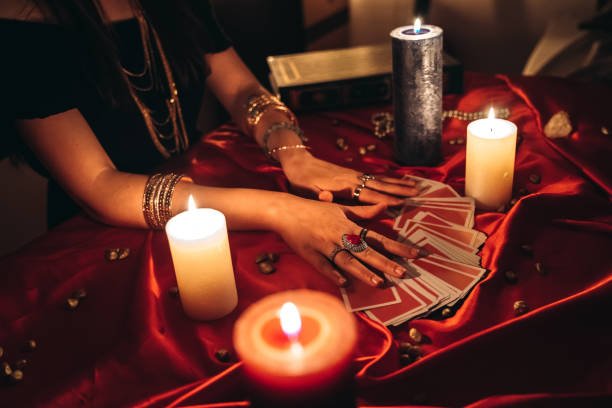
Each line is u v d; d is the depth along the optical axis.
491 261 1.05
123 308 1.04
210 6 1.63
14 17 1.23
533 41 2.90
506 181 1.18
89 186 1.25
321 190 1.27
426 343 0.91
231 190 1.21
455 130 1.52
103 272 1.12
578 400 0.74
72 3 1.24
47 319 1.02
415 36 1.25
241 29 3.16
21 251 1.19
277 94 1.73
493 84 1.71
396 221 1.17
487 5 2.94
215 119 2.95
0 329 1.01
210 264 0.93
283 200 1.16
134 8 1.46
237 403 0.79
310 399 0.54
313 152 1.47
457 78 1.67
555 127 1.40
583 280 1.00
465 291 0.98
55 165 1.25
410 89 1.29
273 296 0.62
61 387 0.88
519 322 0.88
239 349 0.56
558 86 1.61
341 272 1.06
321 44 3.46
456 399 0.81
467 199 1.22
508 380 0.82
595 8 2.68
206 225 1.00
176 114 1.60
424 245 1.10
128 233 1.23
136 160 1.56
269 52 3.30
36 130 1.23
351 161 1.42
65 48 1.27
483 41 3.04
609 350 0.85
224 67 1.63
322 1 3.31
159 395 0.85
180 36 1.49
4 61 1.20
